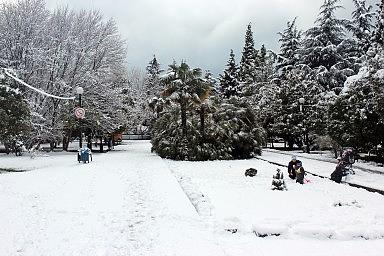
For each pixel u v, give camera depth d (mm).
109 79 37031
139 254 6113
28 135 28031
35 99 30641
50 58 31234
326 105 26344
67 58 32750
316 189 12664
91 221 8117
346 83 21875
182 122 25297
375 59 20062
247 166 20203
